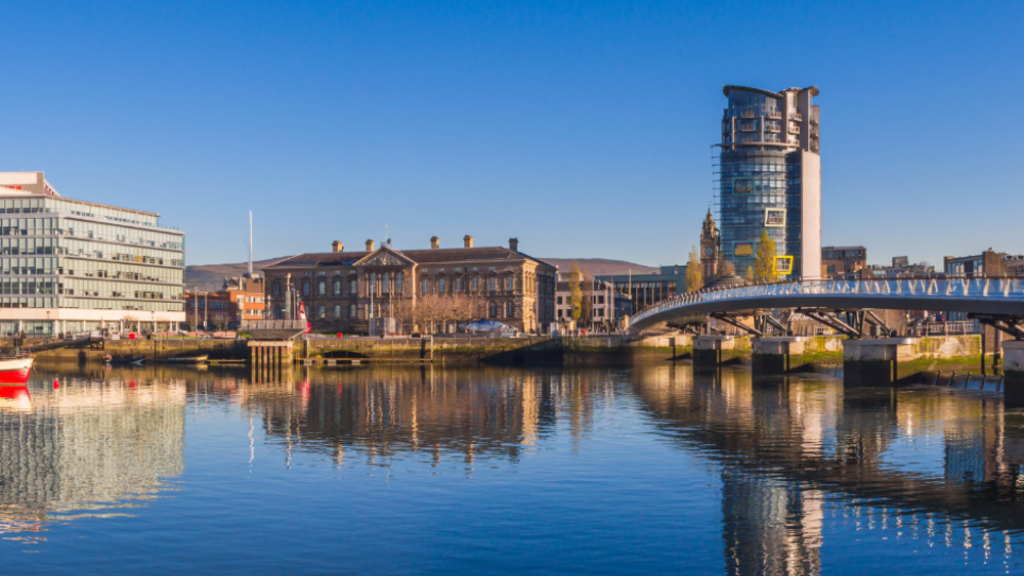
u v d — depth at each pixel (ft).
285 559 86.48
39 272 548.72
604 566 84.12
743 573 82.12
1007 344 207.21
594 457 139.74
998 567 83.71
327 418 194.80
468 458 139.44
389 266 631.15
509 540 92.32
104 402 234.79
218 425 183.21
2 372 268.00
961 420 182.50
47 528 97.96
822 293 247.29
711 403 224.12
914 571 82.69
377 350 460.55
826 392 251.39
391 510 104.63
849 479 121.90
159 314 623.36
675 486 117.39
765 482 119.75
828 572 82.48
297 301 632.38
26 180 583.58
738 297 293.64
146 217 628.28
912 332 289.94
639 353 471.21
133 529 97.40
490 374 361.10
